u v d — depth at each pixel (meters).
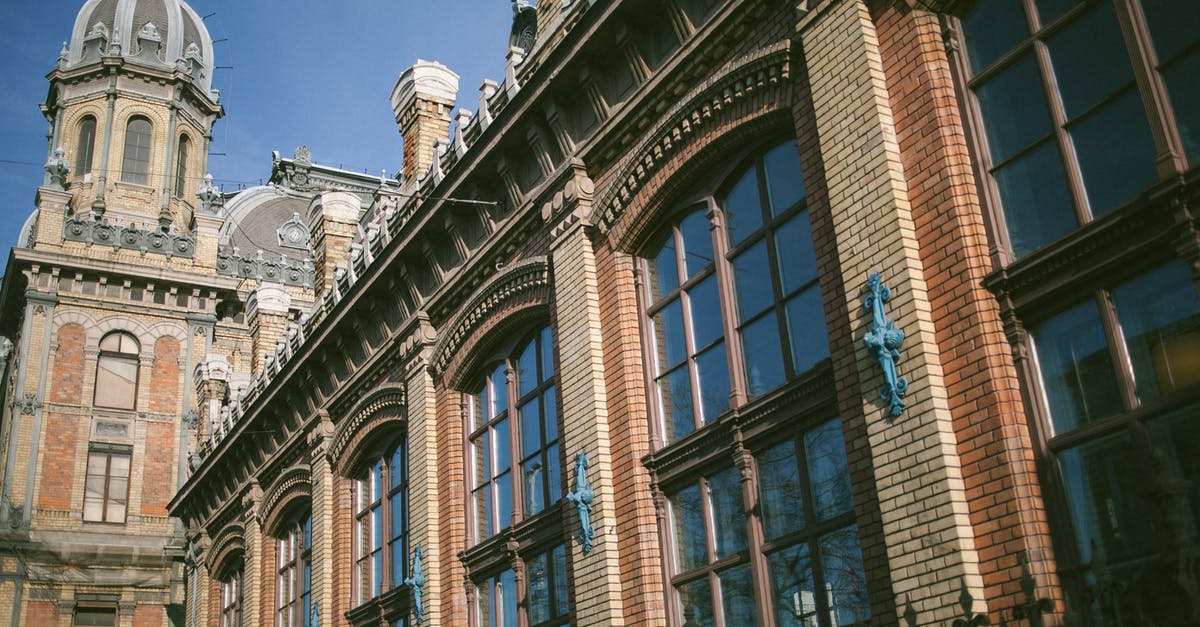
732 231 12.73
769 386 11.76
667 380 13.38
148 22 57.00
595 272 14.49
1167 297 8.02
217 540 29.33
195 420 48.38
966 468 8.94
